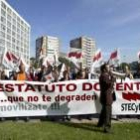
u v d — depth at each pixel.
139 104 12.68
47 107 12.30
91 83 12.48
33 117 12.37
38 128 10.40
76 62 13.66
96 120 12.23
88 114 12.49
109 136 9.45
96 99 12.51
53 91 12.32
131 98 12.63
